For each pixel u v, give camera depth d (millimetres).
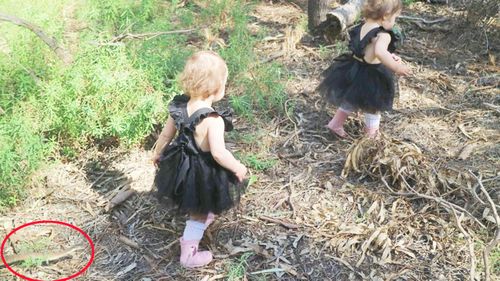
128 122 2979
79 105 2984
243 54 3781
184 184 2398
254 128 3396
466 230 2701
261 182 3008
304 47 4230
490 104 3605
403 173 2959
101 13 4004
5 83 3248
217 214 2492
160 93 3102
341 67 3178
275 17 4734
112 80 2963
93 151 3160
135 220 2777
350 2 4301
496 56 4133
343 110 3230
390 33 3039
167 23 4043
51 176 3000
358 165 3053
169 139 2529
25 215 2801
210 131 2338
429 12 4762
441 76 3889
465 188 2893
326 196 2928
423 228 2730
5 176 2734
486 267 2441
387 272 2537
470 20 4301
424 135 3357
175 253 2605
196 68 2334
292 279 2500
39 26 3664
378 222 2766
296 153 3221
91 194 2926
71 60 3330
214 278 2498
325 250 2633
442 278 2506
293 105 3559
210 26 4348
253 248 2629
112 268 2549
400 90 3764
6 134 2861
